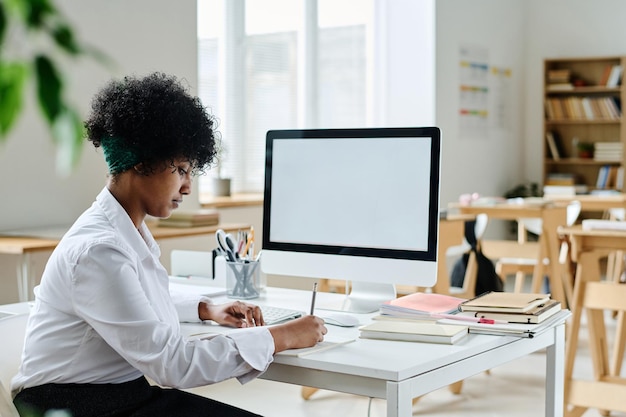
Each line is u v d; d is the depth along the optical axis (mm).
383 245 2111
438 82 6816
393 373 1479
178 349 1514
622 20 7883
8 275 3631
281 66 6047
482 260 4242
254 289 2330
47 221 3844
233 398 3623
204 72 5484
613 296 3219
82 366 1537
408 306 1989
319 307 2174
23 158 3711
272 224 2285
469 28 7258
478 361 1713
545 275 5656
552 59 8008
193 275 2693
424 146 2078
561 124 8195
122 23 4168
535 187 8016
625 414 3410
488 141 7656
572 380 3262
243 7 5727
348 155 2178
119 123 1574
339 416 3359
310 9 6254
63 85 315
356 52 6672
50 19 318
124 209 1635
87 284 1491
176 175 1641
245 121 5770
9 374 1689
